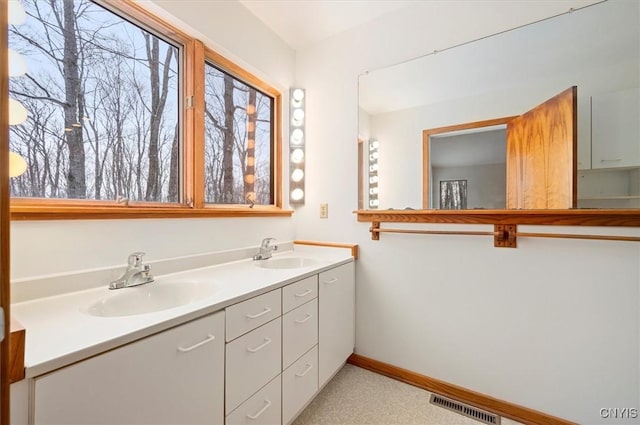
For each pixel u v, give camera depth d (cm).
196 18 155
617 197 133
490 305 159
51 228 103
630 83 132
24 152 104
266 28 204
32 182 106
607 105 136
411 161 185
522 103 154
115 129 130
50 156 110
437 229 174
